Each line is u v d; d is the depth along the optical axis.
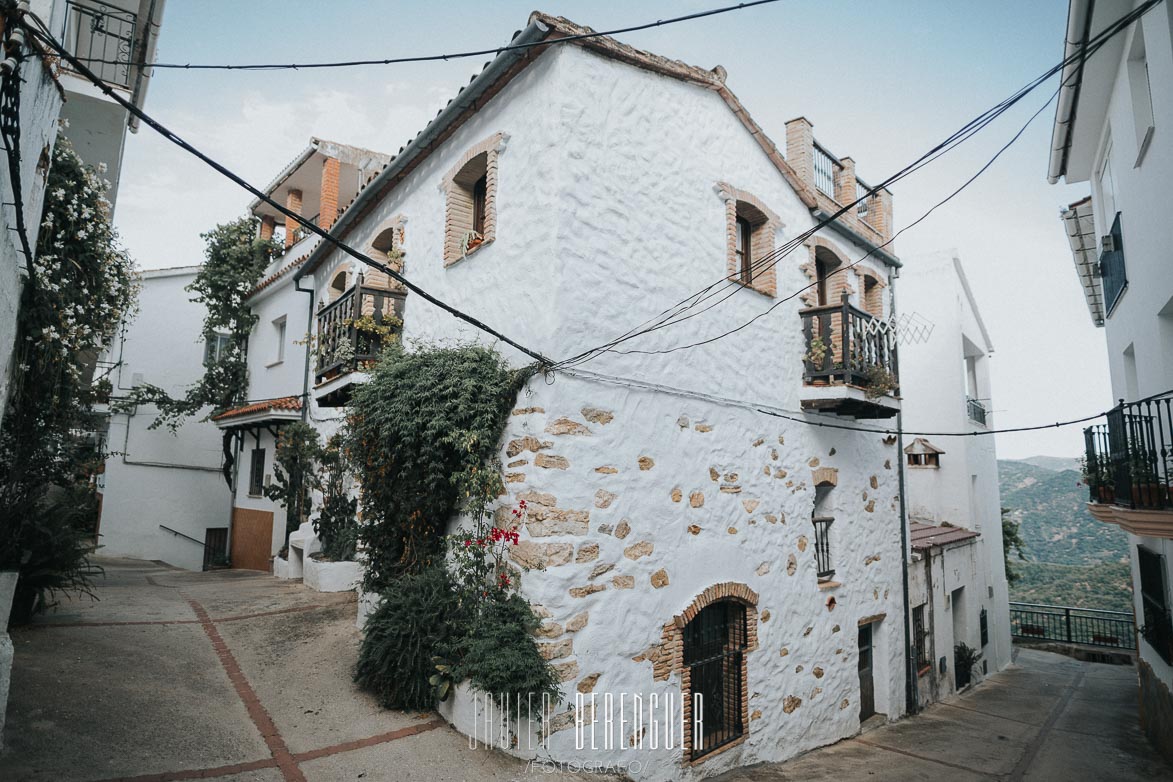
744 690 7.03
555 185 6.06
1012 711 11.04
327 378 9.48
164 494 15.76
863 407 8.84
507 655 5.25
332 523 11.02
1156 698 8.66
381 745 5.38
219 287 15.39
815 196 9.55
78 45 8.92
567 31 6.21
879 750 8.12
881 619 9.65
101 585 9.98
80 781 4.27
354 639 7.77
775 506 7.83
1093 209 10.31
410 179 8.70
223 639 7.54
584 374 6.02
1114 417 6.80
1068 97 7.96
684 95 7.38
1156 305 6.81
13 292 4.39
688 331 7.05
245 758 4.94
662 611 6.32
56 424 7.53
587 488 5.91
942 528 13.99
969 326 16.67
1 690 4.24
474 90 6.95
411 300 8.40
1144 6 3.66
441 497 6.62
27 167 4.35
